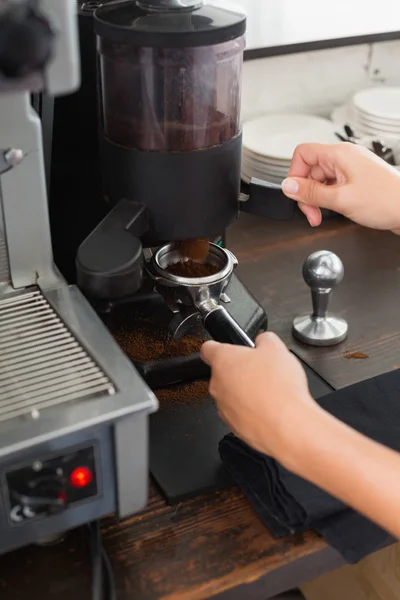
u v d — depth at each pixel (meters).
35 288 0.62
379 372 0.79
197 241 0.75
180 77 0.63
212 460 0.67
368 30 1.24
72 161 0.77
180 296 0.70
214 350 0.61
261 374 0.56
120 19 0.62
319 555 0.60
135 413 0.51
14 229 0.59
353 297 0.92
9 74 0.39
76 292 0.62
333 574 0.93
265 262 1.00
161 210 0.66
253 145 1.10
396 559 0.83
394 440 0.66
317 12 1.18
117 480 0.54
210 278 0.69
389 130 1.12
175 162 0.64
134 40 0.60
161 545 0.60
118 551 0.59
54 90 0.44
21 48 0.37
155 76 0.63
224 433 0.70
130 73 0.63
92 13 0.71
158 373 0.73
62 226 0.79
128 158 0.66
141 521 0.62
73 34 0.43
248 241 1.05
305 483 0.60
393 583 0.84
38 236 0.61
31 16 0.38
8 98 0.53
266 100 1.24
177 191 0.65
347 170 0.77
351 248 1.04
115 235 0.62
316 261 0.82
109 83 0.66
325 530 0.60
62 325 0.58
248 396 0.56
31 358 0.55
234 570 0.58
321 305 0.84
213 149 0.65
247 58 1.18
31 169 0.57
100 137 0.69
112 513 0.59
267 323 0.83
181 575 0.58
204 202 0.67
